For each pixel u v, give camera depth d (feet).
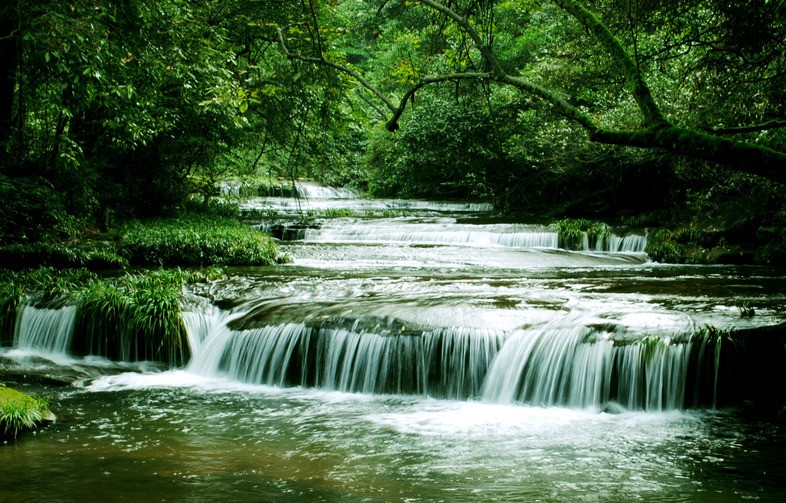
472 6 25.53
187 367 34.24
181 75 43.68
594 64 56.59
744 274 48.73
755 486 18.70
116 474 19.61
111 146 66.69
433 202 108.58
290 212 95.40
